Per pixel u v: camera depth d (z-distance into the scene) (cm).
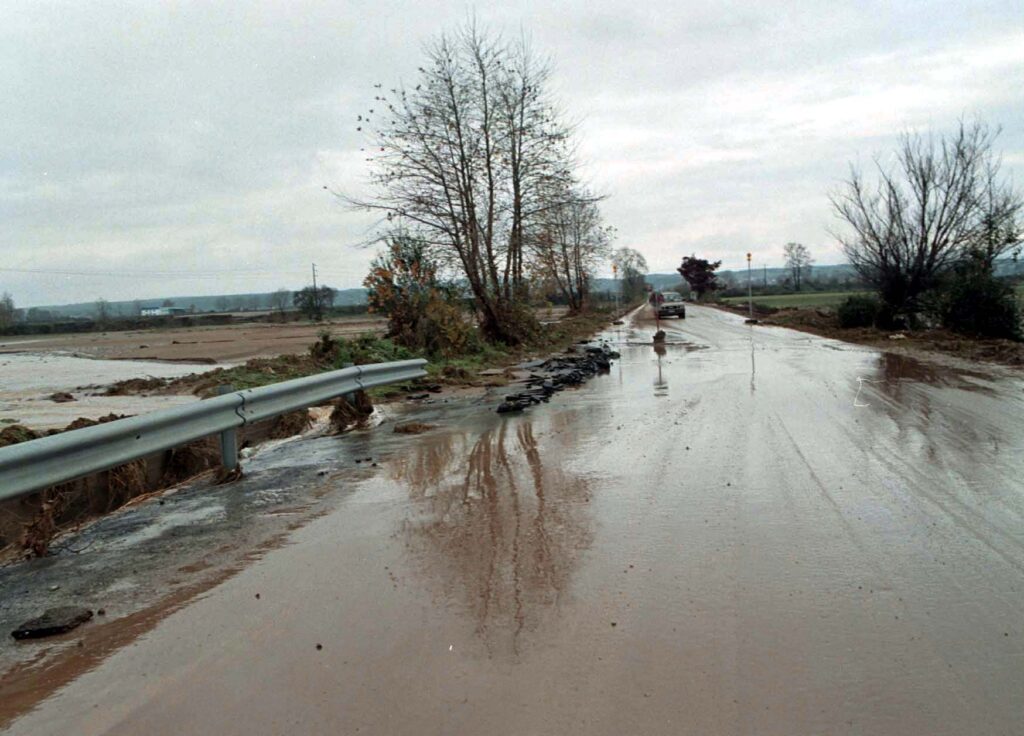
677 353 2216
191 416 733
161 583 503
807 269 11638
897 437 868
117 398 1712
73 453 593
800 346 2316
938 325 2705
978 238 2659
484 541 553
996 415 990
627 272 9769
